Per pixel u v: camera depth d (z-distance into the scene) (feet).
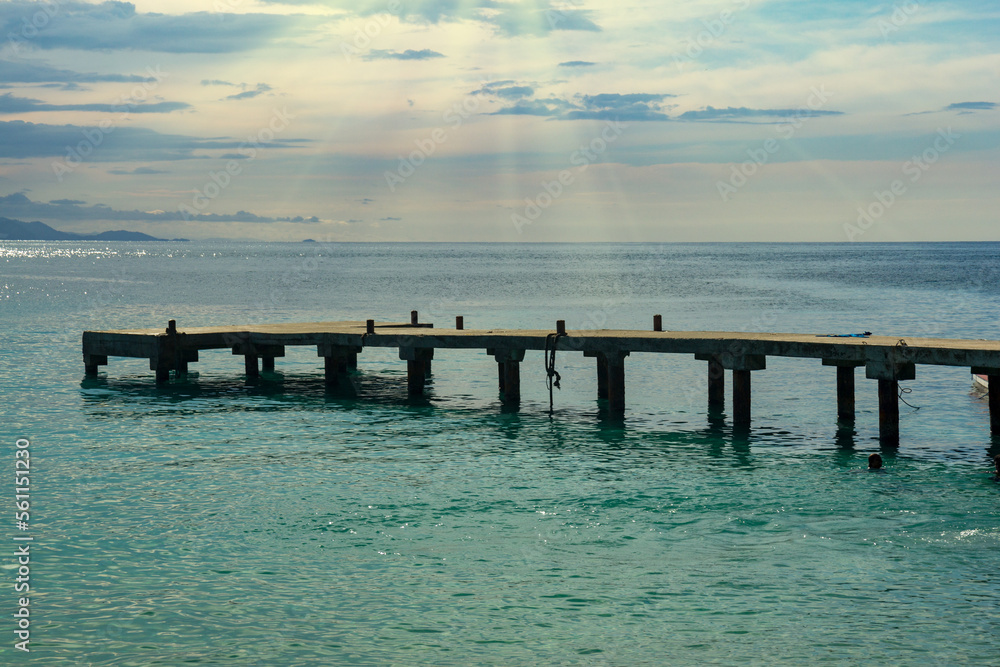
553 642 42.68
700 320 210.79
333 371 115.34
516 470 74.59
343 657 41.24
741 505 64.18
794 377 123.13
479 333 106.73
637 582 49.80
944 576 49.96
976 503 63.82
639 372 129.18
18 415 97.71
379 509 63.57
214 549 55.42
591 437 87.40
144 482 70.59
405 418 96.99
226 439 86.33
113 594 48.39
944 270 527.40
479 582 50.01
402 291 342.23
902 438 85.66
